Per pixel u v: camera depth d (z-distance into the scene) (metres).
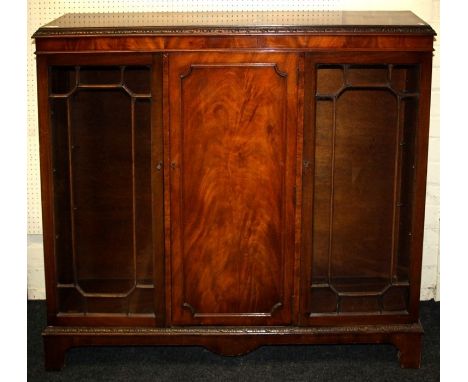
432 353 2.42
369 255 2.52
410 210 2.26
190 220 2.21
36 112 2.84
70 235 2.30
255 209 2.21
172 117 2.14
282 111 2.14
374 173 2.48
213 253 2.24
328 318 2.27
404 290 2.32
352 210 2.51
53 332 2.26
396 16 2.42
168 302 2.26
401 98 2.18
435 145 2.84
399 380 2.22
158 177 2.19
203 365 2.34
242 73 2.12
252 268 2.24
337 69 2.41
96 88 2.17
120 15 2.53
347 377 2.24
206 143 2.17
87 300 2.32
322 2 2.77
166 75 2.12
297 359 2.38
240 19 2.38
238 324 2.28
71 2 2.77
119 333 2.26
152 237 2.24
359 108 2.45
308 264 2.23
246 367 2.32
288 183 2.19
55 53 2.12
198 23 2.21
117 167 2.46
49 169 2.19
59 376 2.25
